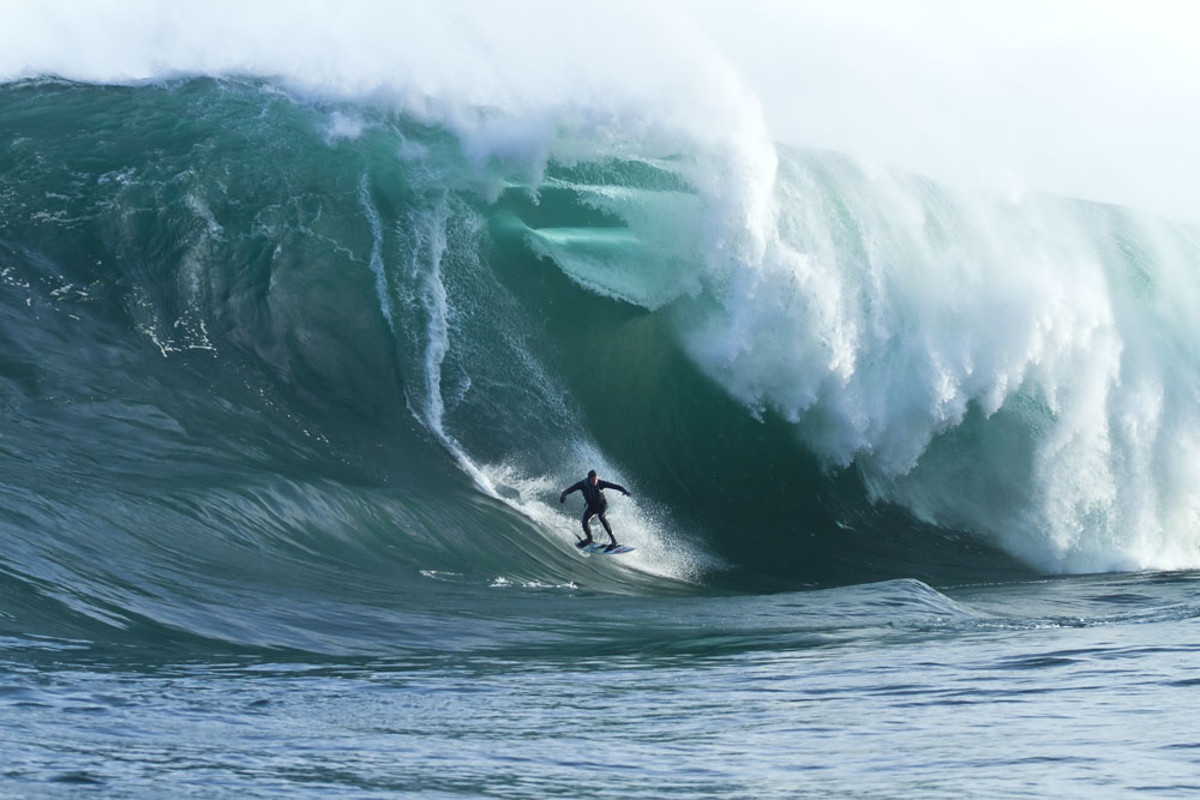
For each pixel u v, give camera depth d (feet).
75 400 179.63
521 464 219.82
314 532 166.20
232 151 246.88
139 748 68.33
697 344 250.78
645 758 69.10
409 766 66.28
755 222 252.42
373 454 202.59
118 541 138.72
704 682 101.30
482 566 178.81
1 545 124.67
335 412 208.33
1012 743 71.46
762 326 253.24
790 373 254.06
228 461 177.06
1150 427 275.80
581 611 153.48
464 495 201.26
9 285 202.18
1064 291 274.16
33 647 99.55
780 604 165.27
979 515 263.49
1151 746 69.56
